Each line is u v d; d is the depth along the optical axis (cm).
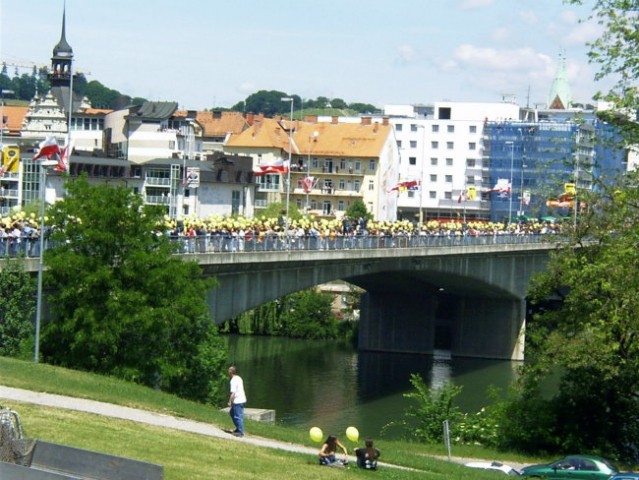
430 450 6241
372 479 3831
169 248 6650
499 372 13012
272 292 9400
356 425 8556
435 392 10625
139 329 6341
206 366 7006
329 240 10006
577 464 5288
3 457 2809
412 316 14850
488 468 5350
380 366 13075
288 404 9650
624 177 6162
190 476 3306
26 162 15812
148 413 4644
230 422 4841
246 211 19325
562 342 6594
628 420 6788
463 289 14425
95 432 3794
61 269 6316
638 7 5509
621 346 6341
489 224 15262
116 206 6475
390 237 11188
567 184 6775
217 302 8612
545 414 6731
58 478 2422
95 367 6378
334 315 16225
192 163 18100
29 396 4541
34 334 6347
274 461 3847
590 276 6262
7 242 6372
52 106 19012
